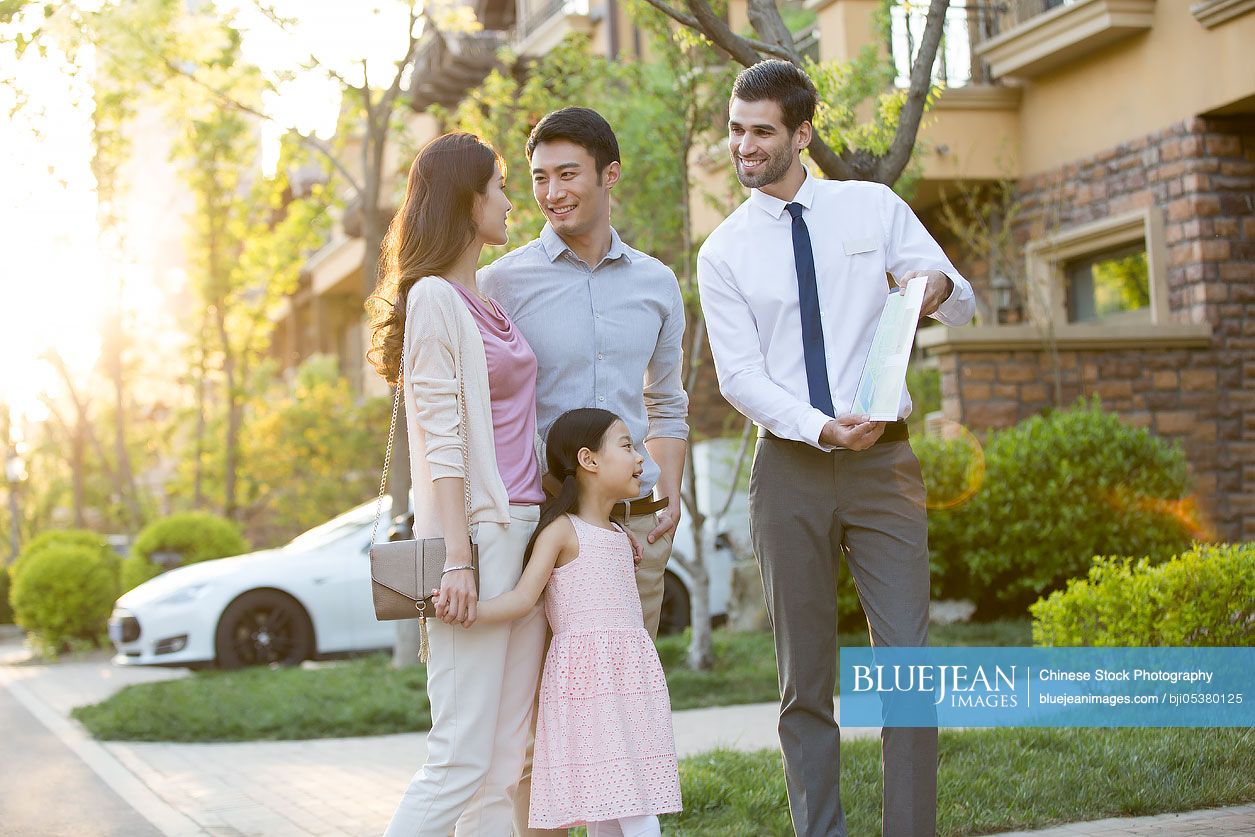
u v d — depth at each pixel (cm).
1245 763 491
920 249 379
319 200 1386
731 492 981
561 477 365
